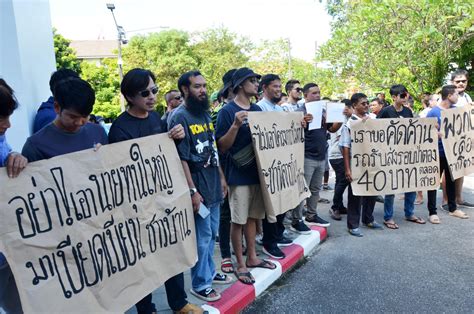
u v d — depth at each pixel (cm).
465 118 569
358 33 873
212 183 320
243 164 357
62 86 212
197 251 316
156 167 267
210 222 328
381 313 326
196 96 307
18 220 194
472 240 482
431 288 364
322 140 513
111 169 238
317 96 498
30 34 343
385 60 875
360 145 506
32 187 201
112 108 2700
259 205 380
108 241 232
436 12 784
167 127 309
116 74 3256
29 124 323
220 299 330
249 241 396
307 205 543
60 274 207
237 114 329
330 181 907
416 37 771
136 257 248
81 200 220
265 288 374
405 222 566
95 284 222
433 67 872
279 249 424
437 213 604
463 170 577
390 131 517
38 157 218
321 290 370
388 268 411
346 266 421
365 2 877
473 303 336
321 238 502
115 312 230
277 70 3350
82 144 237
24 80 313
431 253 446
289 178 407
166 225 271
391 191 525
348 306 339
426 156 539
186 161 300
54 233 207
